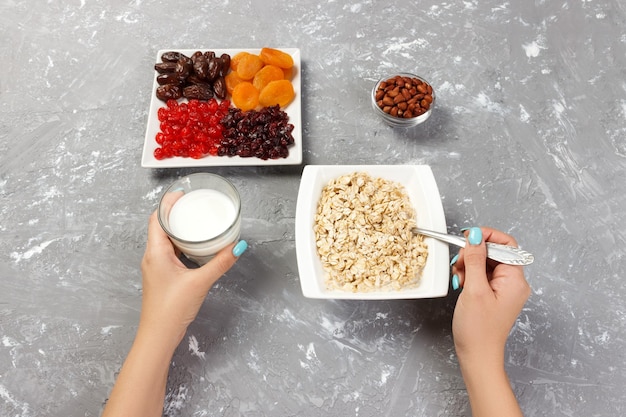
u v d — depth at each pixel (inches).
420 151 45.9
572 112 48.1
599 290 41.1
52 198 42.9
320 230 37.7
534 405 37.4
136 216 42.5
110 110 46.8
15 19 51.1
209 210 37.0
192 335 38.3
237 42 50.6
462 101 48.2
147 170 44.1
